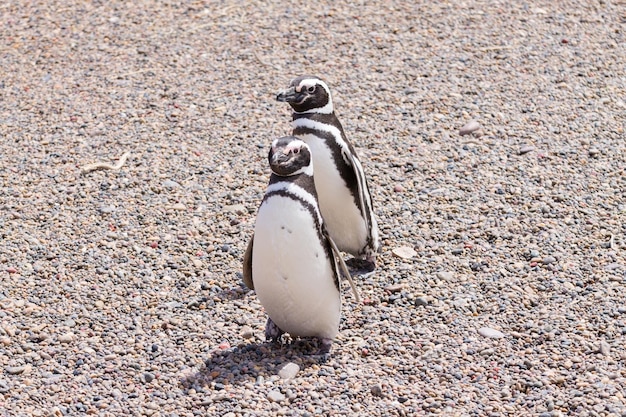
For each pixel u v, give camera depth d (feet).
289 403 29.50
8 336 33.17
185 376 30.96
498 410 29.22
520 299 35.17
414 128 47.67
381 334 33.35
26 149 46.83
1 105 51.29
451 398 29.84
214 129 48.32
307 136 35.12
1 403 29.71
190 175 44.24
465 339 32.89
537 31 57.47
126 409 29.43
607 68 53.36
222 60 55.16
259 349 32.40
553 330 33.22
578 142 46.19
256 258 30.83
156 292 36.11
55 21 60.70
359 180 35.45
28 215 41.22
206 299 35.68
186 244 39.14
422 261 37.76
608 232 39.22
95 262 37.88
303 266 30.30
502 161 44.73
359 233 36.63
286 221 29.99
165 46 56.90
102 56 56.13
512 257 37.88
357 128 47.75
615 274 36.42
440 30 57.67
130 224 40.50
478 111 49.11
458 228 39.75
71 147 46.96
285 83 52.54
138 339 33.14
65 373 31.35
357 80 52.42
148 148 46.55
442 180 43.32
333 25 58.65
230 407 29.32
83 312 34.76
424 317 34.24
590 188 42.50
